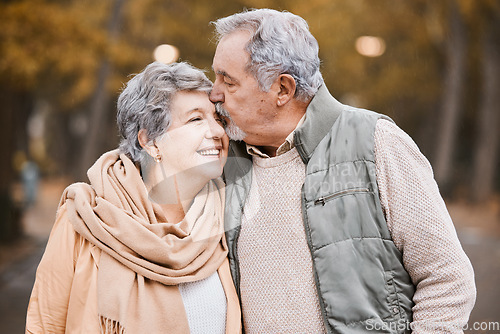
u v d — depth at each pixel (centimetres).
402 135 232
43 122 4606
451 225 230
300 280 231
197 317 230
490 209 2138
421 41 2467
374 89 2586
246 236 239
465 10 2167
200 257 231
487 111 2352
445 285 221
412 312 227
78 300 220
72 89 2462
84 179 2014
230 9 1678
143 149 239
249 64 231
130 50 1416
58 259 224
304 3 1458
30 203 2156
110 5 1862
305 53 233
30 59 1099
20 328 680
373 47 2306
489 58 2333
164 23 1764
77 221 222
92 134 2030
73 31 1167
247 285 238
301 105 240
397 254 226
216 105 240
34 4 1110
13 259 1118
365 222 225
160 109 233
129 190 230
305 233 231
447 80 2433
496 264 1024
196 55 1750
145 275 220
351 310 221
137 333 216
